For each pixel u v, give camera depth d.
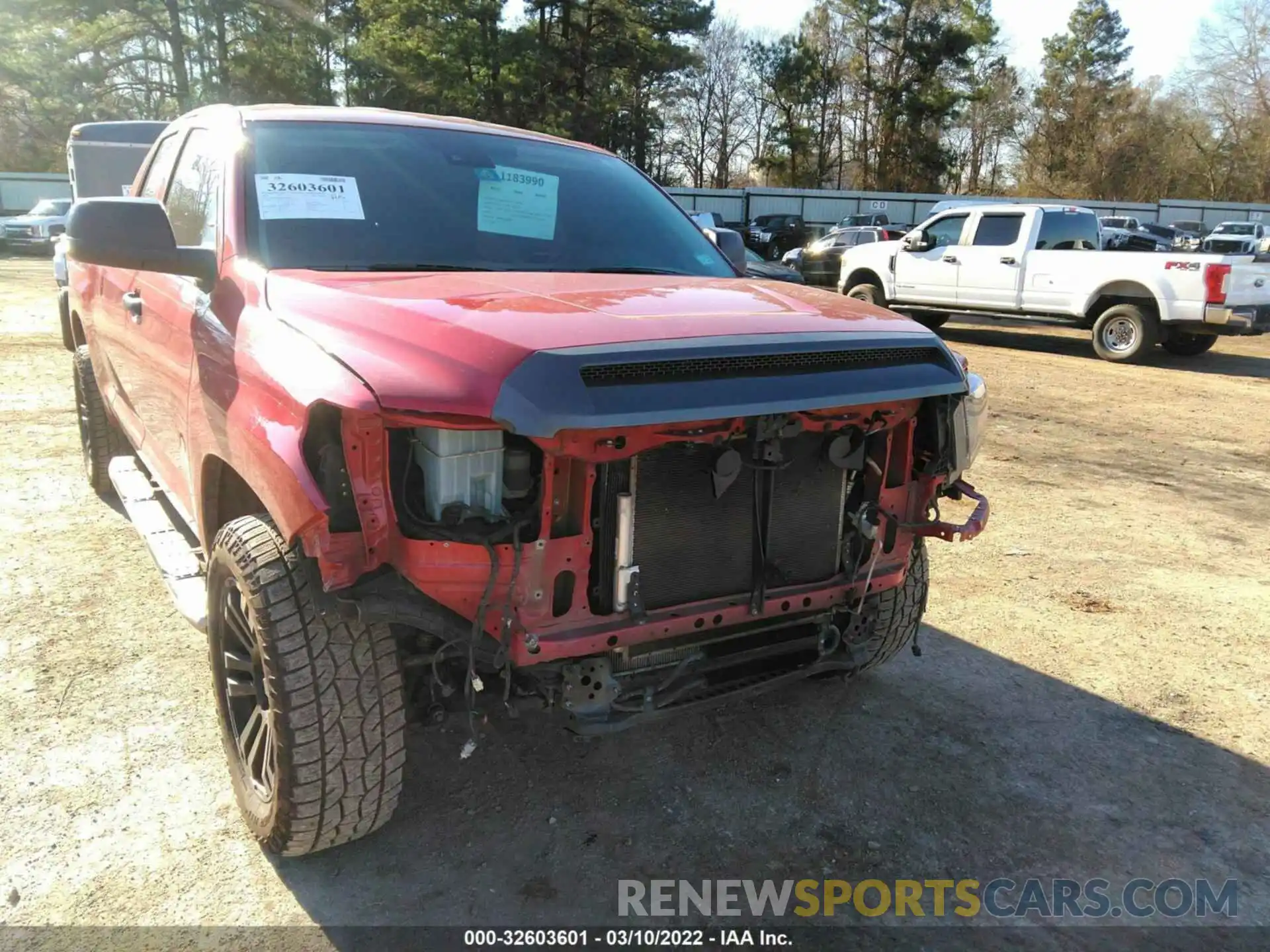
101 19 38.16
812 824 2.98
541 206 3.58
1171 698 3.87
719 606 2.64
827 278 20.44
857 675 3.58
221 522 3.10
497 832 2.87
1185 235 31.67
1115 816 3.09
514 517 2.31
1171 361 13.83
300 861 2.69
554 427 2.08
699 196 42.62
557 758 3.27
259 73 37.66
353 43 37.94
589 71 42.34
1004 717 3.68
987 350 14.81
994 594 4.91
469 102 37.69
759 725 3.56
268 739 2.56
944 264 14.81
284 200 3.13
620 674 2.57
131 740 3.21
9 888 2.52
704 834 2.91
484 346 2.19
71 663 3.70
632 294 2.74
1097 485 7.14
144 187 4.58
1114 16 66.25
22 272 21.78
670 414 2.20
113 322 4.35
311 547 2.20
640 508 2.48
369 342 2.31
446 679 2.58
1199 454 8.24
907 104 57.19
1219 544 5.83
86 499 5.64
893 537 3.04
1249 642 4.42
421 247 3.16
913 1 57.25
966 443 3.01
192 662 3.75
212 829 2.80
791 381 2.42
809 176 64.38
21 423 7.40
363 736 2.44
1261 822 3.08
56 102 42.09
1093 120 64.12
